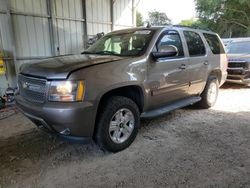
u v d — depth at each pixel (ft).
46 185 8.50
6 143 11.87
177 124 14.28
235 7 84.33
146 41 12.07
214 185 8.33
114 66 10.12
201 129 13.47
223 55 18.37
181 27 14.43
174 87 13.33
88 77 9.15
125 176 8.95
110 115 10.13
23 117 15.96
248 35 81.20
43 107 9.07
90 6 30.45
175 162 9.87
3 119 15.64
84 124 9.14
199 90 16.03
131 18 37.11
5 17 22.15
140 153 10.67
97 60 10.37
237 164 9.67
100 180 8.73
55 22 26.76
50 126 9.37
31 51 25.00
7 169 9.52
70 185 8.47
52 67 9.59
